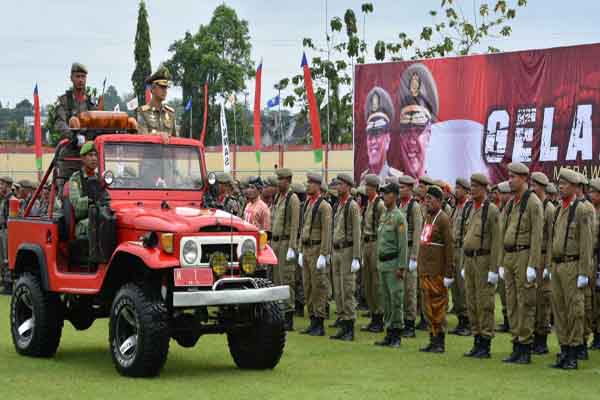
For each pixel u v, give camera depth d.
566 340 10.23
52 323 10.35
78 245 10.17
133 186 10.25
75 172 10.56
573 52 18.42
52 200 10.81
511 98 19.27
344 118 33.00
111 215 9.62
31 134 85.62
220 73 51.75
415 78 20.64
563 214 10.48
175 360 10.40
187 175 10.65
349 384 8.99
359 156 21.62
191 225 9.13
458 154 20.08
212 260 9.09
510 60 19.25
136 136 10.42
